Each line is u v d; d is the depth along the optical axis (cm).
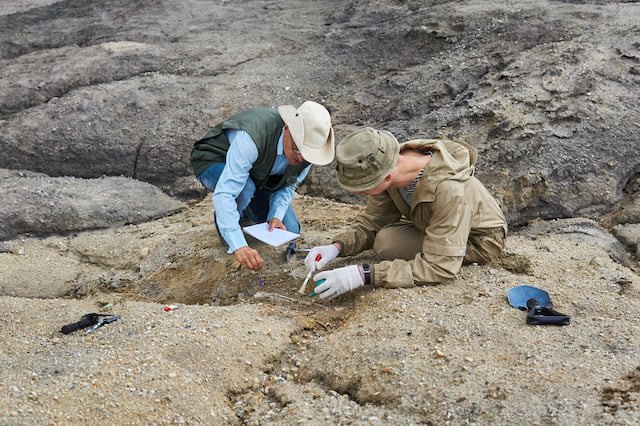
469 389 289
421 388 295
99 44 809
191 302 429
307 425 284
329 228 493
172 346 333
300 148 384
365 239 414
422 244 393
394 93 646
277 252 453
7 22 952
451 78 633
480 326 336
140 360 320
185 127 636
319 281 376
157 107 662
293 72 709
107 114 655
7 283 458
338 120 632
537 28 663
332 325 369
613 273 396
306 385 316
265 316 371
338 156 354
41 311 389
